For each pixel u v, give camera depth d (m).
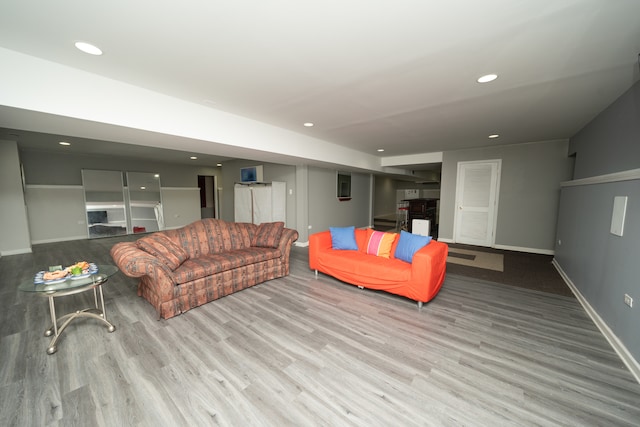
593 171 3.22
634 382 1.69
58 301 2.90
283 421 1.41
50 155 6.28
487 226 5.64
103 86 2.18
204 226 3.46
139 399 1.55
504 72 2.07
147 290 2.82
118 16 1.41
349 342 2.13
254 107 2.93
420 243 3.05
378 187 11.78
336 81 2.25
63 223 6.52
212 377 1.73
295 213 5.99
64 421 1.40
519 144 5.14
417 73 2.10
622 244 2.09
